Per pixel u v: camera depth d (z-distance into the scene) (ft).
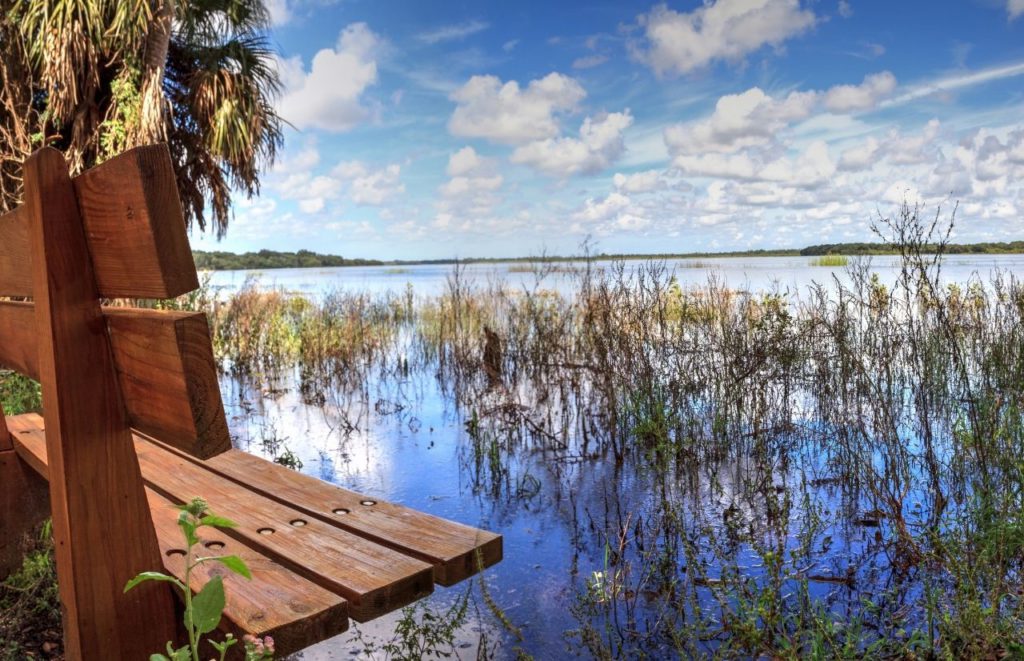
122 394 4.46
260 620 4.42
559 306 25.32
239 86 29.84
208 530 5.91
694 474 13.32
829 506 12.65
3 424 8.19
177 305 27.84
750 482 13.42
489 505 13.41
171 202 3.68
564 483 14.55
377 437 18.57
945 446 14.35
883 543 10.93
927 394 15.99
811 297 21.04
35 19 25.13
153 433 4.21
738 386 16.24
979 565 8.16
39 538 9.37
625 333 17.53
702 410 16.58
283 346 31.07
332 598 4.73
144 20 25.00
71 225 4.26
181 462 8.00
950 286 21.01
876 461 14.78
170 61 30.76
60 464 4.33
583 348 20.45
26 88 26.91
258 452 17.03
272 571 5.16
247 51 30.83
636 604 9.43
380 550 5.47
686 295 21.06
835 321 18.30
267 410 21.88
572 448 17.25
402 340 36.01
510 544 11.57
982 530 9.29
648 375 16.21
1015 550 8.93
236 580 4.96
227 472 7.54
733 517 11.91
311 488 6.99
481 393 21.58
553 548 11.36
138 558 4.58
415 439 18.33
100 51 26.30
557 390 22.70
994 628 7.22
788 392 16.69
